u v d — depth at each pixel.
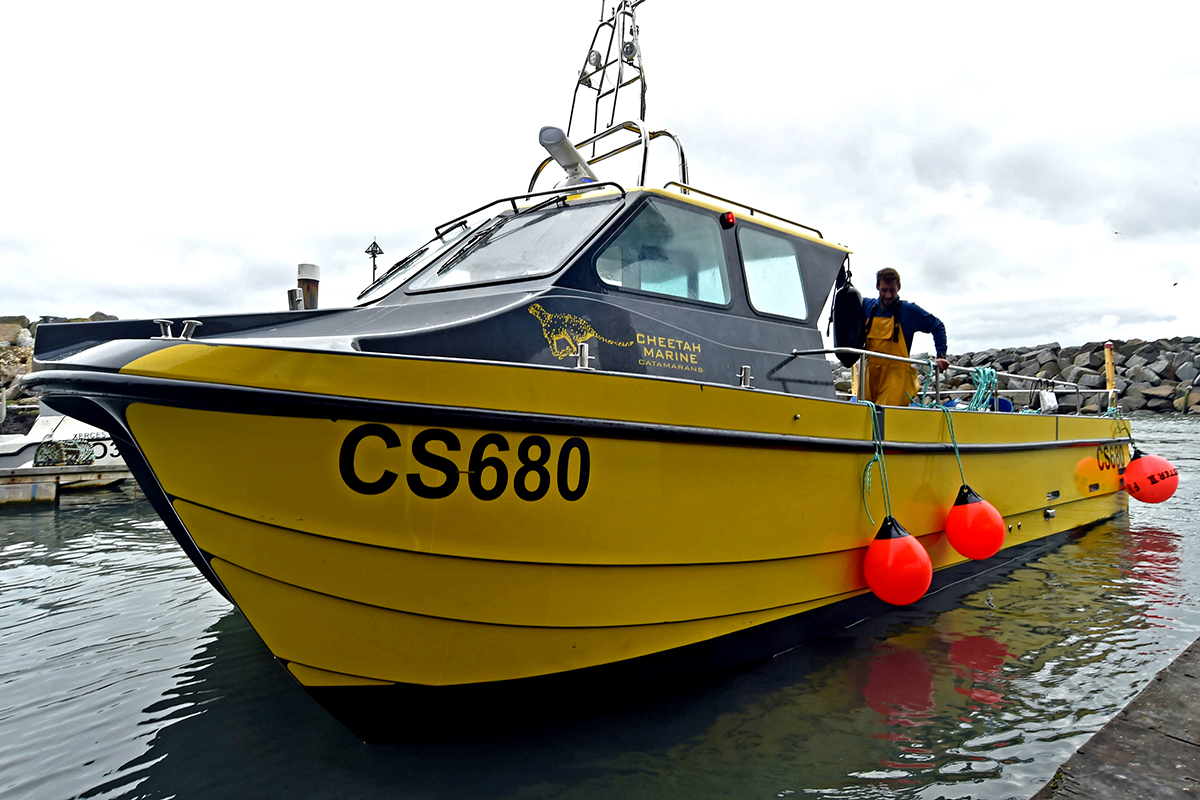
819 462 3.20
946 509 4.09
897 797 2.11
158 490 2.63
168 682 2.93
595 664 2.54
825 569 3.29
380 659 2.22
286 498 2.01
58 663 3.14
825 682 2.91
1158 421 21.67
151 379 1.87
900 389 4.54
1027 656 3.21
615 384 2.46
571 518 2.36
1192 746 2.30
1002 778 2.21
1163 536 5.92
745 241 3.60
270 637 2.15
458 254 3.39
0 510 7.98
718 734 2.48
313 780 2.17
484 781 2.18
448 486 2.15
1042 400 5.83
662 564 2.60
